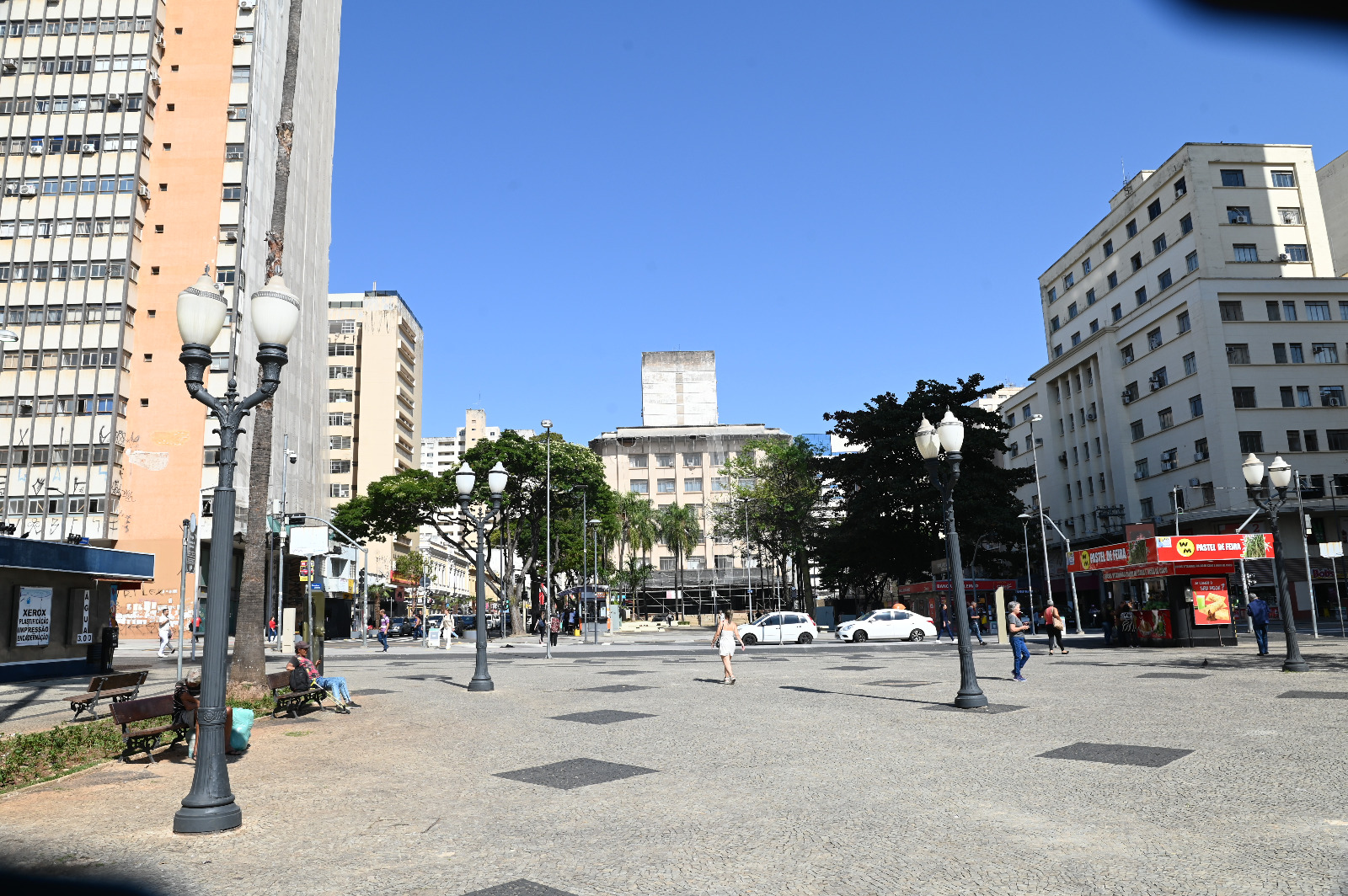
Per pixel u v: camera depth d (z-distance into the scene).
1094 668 20.94
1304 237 56.66
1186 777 8.01
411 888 5.44
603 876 5.62
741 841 6.37
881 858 5.85
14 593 21.41
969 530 48.69
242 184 54.09
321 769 9.66
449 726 13.03
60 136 53.16
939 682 18.11
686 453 105.25
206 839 6.71
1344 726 10.61
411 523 57.97
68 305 51.56
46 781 9.13
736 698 15.99
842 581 57.94
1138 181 63.00
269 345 8.06
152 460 51.22
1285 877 5.17
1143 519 59.34
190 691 11.23
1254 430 51.22
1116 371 62.53
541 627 50.78
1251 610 23.66
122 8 54.34
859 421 52.09
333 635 63.19
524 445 56.59
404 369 96.88
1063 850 5.91
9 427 50.47
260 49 56.62
